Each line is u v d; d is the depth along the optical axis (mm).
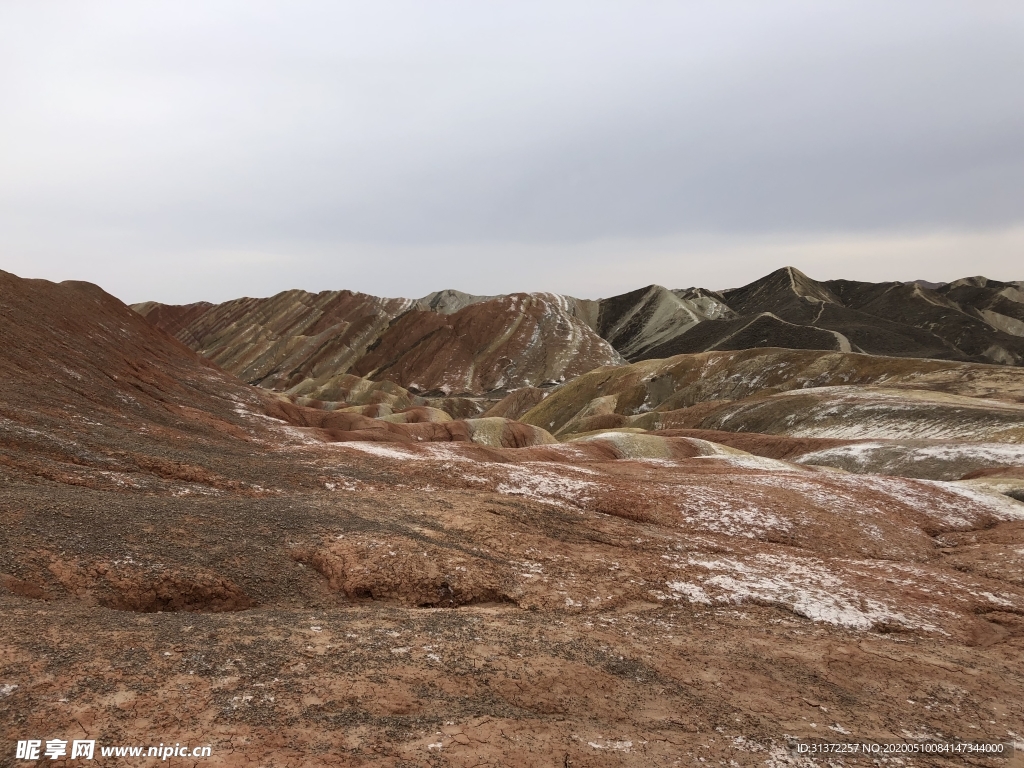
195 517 20969
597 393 156375
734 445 83812
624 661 15562
